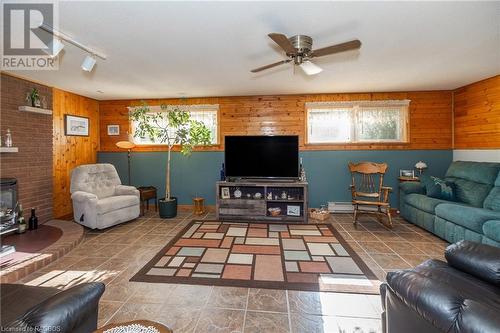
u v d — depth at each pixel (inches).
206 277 96.7
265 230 152.6
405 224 163.3
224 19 83.0
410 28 90.0
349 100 188.4
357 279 95.3
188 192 203.8
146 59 118.4
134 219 174.2
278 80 154.9
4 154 137.0
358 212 163.0
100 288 51.0
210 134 191.5
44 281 93.9
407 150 186.1
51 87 167.0
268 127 194.5
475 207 125.5
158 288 89.3
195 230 152.8
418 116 184.7
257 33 92.9
